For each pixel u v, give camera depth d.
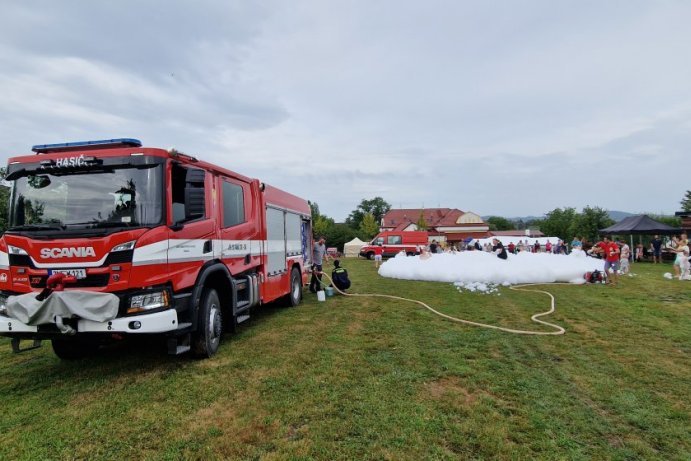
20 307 4.62
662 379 4.80
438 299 11.20
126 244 4.66
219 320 6.19
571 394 4.36
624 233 26.58
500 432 3.52
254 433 3.56
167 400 4.31
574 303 10.37
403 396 4.31
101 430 3.67
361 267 25.28
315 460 3.13
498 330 7.33
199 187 5.63
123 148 5.10
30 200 5.03
